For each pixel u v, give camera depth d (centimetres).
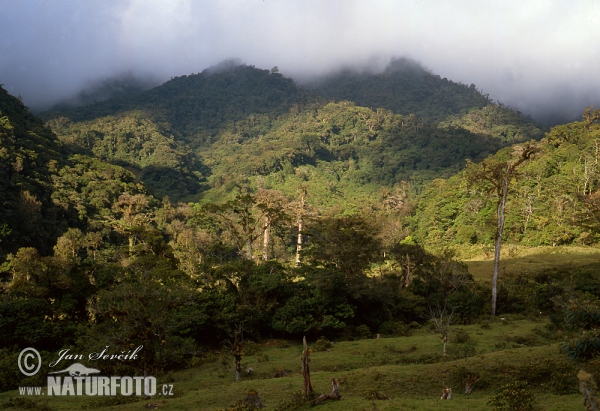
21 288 3756
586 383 1158
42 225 8388
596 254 6606
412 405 1655
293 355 3234
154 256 4359
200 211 4991
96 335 2458
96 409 2084
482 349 2836
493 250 7644
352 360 2812
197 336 3634
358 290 3962
